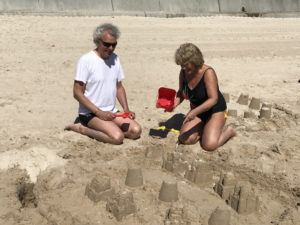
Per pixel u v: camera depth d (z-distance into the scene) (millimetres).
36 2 7473
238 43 6441
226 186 2061
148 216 1867
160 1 8680
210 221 1811
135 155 2494
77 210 1901
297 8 10211
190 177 2217
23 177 2266
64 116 3082
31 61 4594
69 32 6152
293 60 5598
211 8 9242
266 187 2225
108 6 8094
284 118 3184
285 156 2529
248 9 9664
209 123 2586
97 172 2248
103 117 2586
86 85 2611
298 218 1942
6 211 1905
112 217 1854
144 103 3477
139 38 6191
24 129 2785
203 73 2447
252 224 1878
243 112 3336
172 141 2721
